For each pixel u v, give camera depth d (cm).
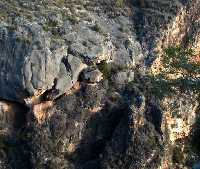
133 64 5094
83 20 5247
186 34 5541
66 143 4638
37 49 4631
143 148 4500
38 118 4653
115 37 5234
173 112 4722
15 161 4625
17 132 4728
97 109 4741
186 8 5572
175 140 4794
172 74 5141
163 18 5481
